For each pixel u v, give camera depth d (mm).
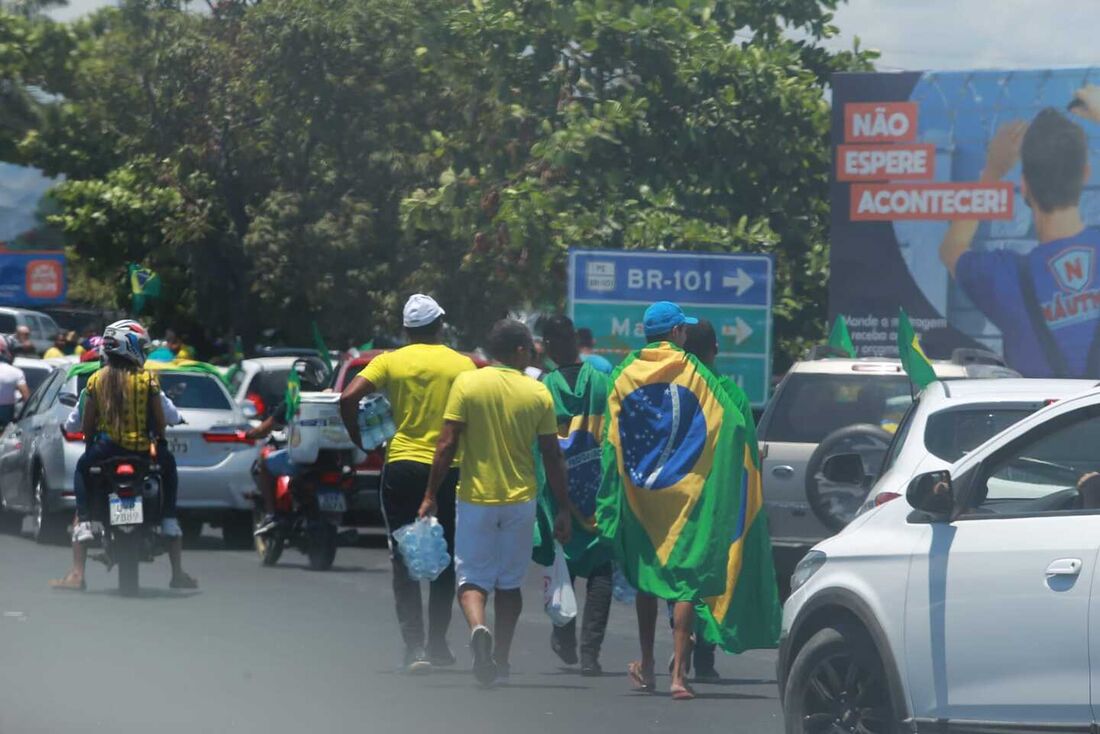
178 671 24594
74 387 44344
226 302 93875
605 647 29781
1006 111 51312
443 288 81562
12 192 106312
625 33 61125
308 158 89000
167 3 94250
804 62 67125
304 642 28047
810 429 35000
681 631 24156
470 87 67375
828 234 62500
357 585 37094
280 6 87625
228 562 41750
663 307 24984
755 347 48438
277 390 53875
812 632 19141
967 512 17578
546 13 61562
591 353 40625
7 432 47844
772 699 24281
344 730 20672
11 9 98938
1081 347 50938
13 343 70875
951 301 52031
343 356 49031
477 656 24047
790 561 34781
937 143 51938
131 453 33562
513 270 63000
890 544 18094
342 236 85312
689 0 62312
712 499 24156
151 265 96250
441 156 70000
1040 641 16422
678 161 61688
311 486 40000
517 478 24672
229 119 91062
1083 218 50844
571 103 62062
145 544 34438
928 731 17328
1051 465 21406
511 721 21750
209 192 92500
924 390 26391
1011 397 25016
